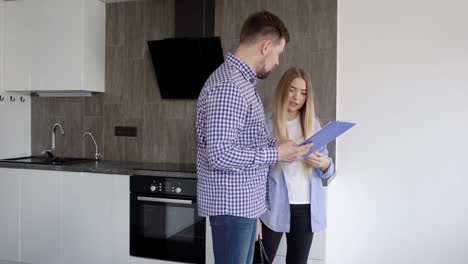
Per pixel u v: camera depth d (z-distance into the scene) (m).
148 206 2.76
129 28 3.42
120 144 3.49
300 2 2.94
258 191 1.53
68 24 3.26
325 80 2.90
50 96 3.66
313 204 2.09
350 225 3.04
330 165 2.09
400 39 2.90
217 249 1.49
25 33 3.40
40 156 3.74
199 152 1.56
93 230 2.91
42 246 3.06
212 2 3.07
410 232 2.93
